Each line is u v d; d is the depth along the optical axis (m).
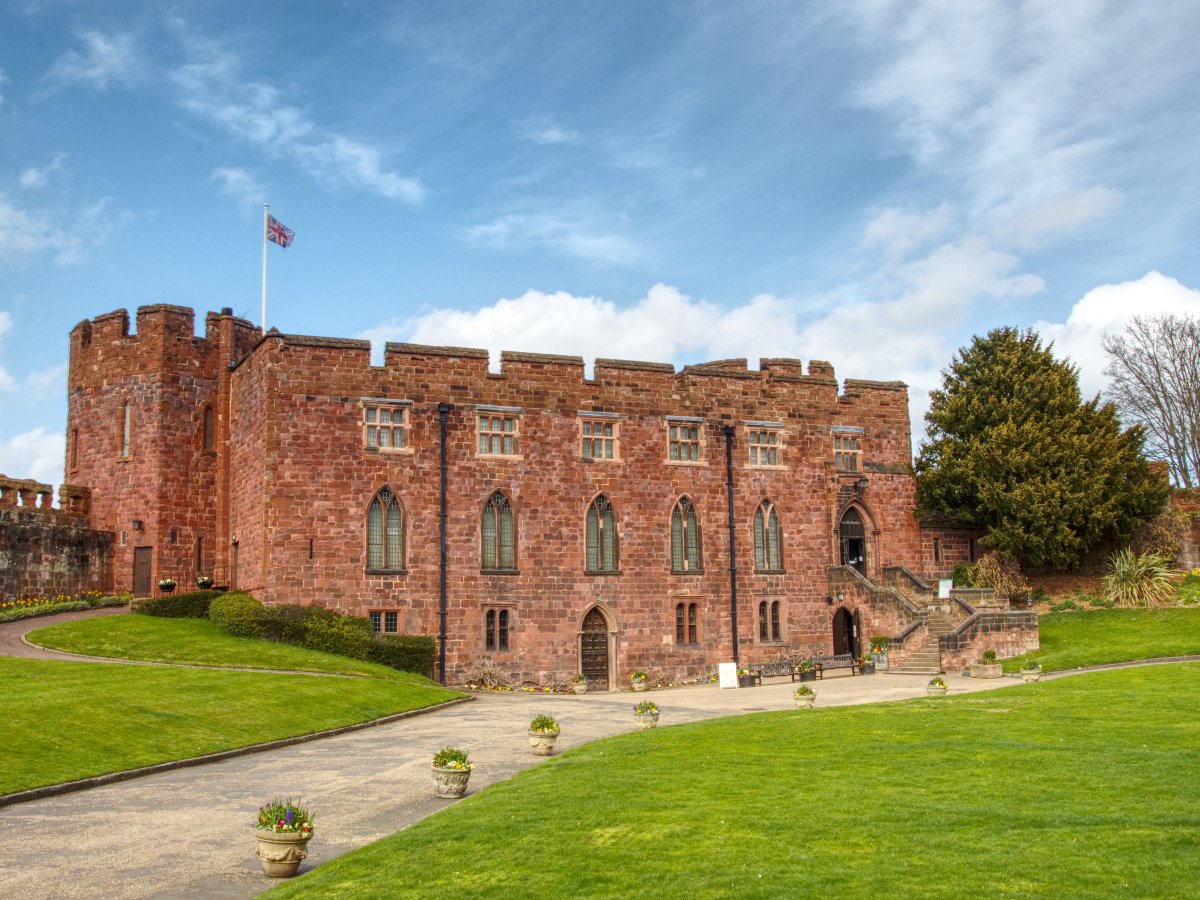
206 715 28.30
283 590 43.22
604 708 36.62
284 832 15.36
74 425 55.19
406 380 46.22
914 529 56.72
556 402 48.69
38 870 15.77
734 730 26.84
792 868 13.93
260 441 44.91
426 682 41.44
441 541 45.62
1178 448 70.38
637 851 15.06
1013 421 55.25
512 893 13.59
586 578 48.03
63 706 26.39
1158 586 52.75
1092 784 18.16
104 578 51.56
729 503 51.66
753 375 53.44
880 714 28.61
